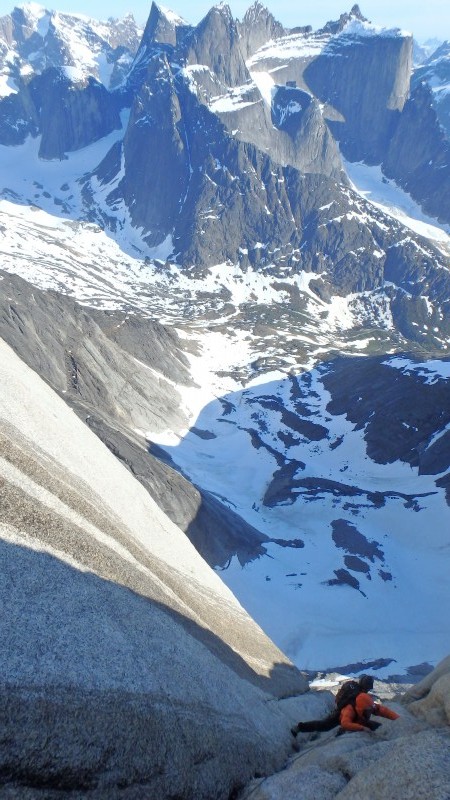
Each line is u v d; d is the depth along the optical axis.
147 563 15.05
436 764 7.90
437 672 14.73
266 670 17.39
